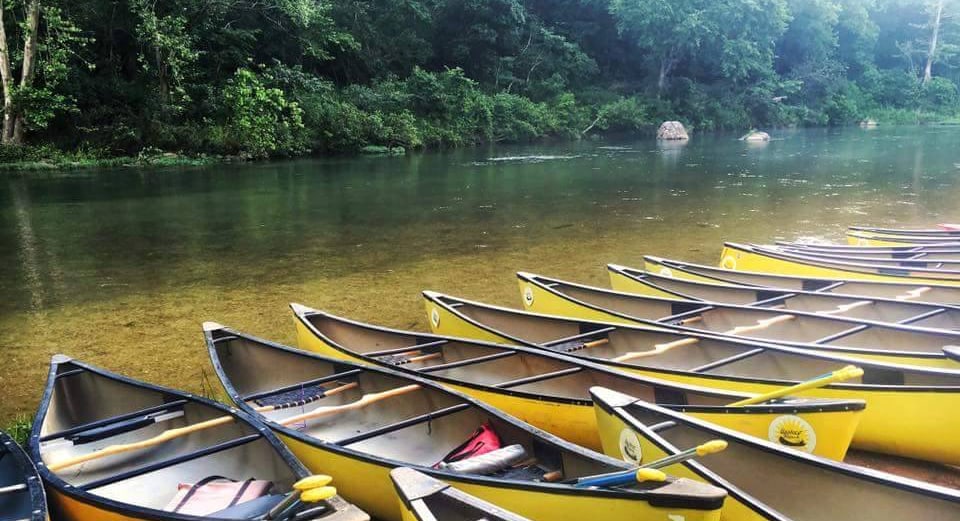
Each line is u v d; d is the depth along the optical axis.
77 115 25.09
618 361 5.59
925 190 17.73
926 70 59.91
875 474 3.44
